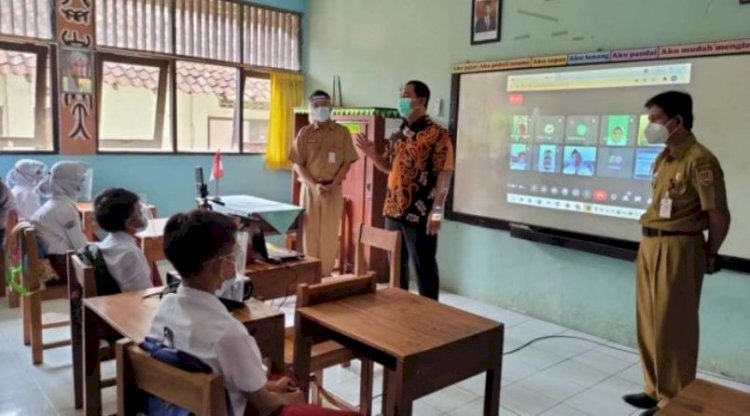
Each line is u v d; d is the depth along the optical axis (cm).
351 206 495
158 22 506
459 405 276
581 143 369
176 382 124
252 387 145
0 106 451
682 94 247
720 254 312
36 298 296
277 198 606
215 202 329
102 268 234
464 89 441
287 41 592
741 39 295
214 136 562
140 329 179
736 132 302
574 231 378
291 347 231
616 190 353
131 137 516
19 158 451
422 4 472
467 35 438
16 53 448
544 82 387
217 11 540
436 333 176
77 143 477
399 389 160
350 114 489
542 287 405
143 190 517
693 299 252
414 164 338
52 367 298
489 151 427
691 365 254
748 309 307
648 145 335
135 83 509
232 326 145
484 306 436
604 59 352
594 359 337
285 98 588
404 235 349
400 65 497
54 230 312
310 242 441
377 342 167
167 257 149
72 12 461
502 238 429
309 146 439
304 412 151
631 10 342
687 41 318
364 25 530
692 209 247
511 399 284
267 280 248
